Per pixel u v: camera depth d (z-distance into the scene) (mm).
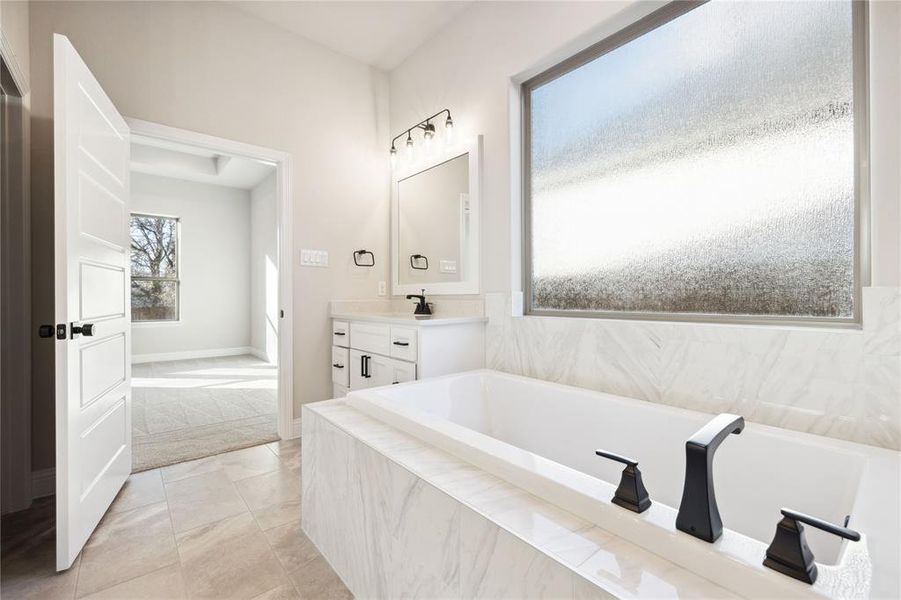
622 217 1956
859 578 616
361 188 3188
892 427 1187
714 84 1650
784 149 1476
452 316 2707
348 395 1645
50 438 2008
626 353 1795
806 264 1425
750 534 1238
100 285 1719
